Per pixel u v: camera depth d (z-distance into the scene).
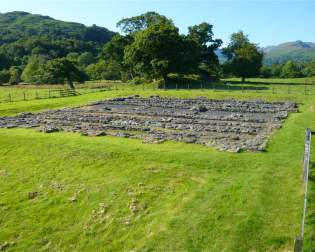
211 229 15.09
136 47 78.75
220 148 24.89
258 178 19.23
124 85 85.06
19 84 94.81
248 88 71.12
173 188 19.62
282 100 51.44
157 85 76.00
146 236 15.71
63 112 44.00
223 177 20.06
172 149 25.12
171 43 77.94
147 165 22.56
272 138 27.67
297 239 12.20
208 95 58.34
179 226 15.65
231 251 13.59
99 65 120.38
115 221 17.48
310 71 137.25
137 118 38.88
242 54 88.31
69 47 182.25
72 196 20.36
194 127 33.16
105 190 20.39
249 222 15.09
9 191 21.77
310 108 43.03
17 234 17.70
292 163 21.22
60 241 16.88
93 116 40.09
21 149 27.30
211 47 96.62
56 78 79.88
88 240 16.59
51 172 23.47
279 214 15.50
